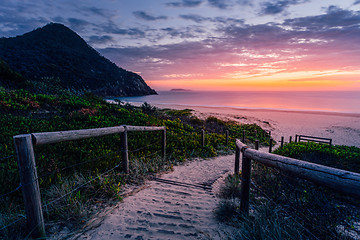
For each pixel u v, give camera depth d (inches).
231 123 1127.0
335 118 1710.1
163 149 303.7
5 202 111.4
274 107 2903.5
